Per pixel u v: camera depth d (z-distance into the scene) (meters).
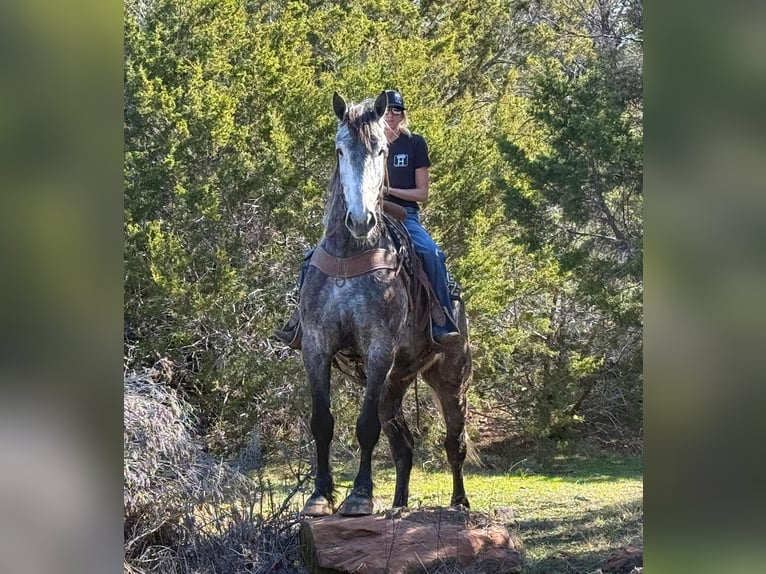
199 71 9.90
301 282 5.25
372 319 4.96
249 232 10.23
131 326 9.44
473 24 15.31
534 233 10.61
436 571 4.43
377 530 4.60
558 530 6.29
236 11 11.25
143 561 4.68
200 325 9.70
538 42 15.77
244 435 9.15
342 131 4.80
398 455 5.75
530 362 11.36
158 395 5.24
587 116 10.14
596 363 10.68
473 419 11.32
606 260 10.30
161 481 4.93
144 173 9.48
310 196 9.87
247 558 4.80
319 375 5.02
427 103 12.30
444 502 7.57
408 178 5.77
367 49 12.05
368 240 5.01
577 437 11.24
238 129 10.10
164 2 10.51
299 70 10.63
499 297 10.40
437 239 10.62
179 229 9.79
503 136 10.71
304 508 4.93
